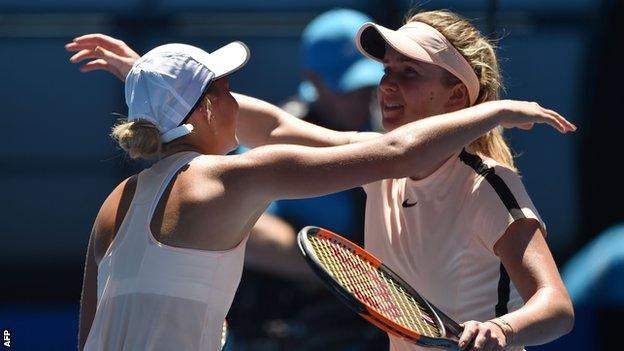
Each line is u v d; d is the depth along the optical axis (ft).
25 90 75.56
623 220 75.46
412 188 41.65
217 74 39.81
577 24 75.31
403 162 37.91
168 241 37.93
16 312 72.18
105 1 75.00
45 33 75.10
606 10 74.90
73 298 75.46
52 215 75.82
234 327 56.85
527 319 36.83
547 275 38.27
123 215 39.37
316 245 39.81
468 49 42.09
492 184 39.81
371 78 60.90
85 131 75.77
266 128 45.57
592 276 70.74
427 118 39.01
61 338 72.13
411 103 41.86
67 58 75.46
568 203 76.02
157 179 38.88
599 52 75.10
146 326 37.60
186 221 37.88
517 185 40.11
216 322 38.27
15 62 75.41
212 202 37.81
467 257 40.27
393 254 42.34
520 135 76.02
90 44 45.96
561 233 75.92
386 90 42.22
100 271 39.34
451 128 38.17
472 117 38.45
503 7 75.15
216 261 38.19
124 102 75.41
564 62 75.61
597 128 75.36
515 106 39.19
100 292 39.04
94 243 40.40
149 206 38.47
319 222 57.88
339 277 38.58
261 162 38.04
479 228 39.81
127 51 46.16
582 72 75.51
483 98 42.88
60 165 75.61
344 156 37.99
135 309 37.83
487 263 40.09
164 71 39.45
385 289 39.63
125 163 75.46
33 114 75.56
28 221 75.77
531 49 75.51
